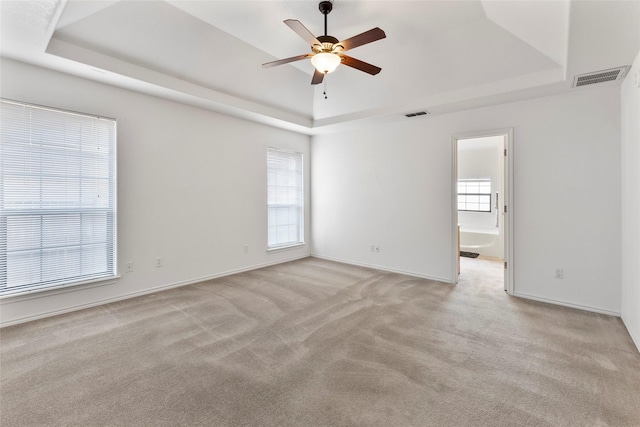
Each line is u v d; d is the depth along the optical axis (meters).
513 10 2.42
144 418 1.67
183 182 4.04
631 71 2.65
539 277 3.57
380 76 3.93
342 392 1.90
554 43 2.67
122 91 3.46
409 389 1.92
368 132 5.16
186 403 1.79
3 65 2.72
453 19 2.87
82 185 3.21
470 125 4.06
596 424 1.62
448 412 1.72
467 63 3.34
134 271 3.61
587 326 2.86
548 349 2.42
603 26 2.02
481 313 3.17
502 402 1.80
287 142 5.51
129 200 3.54
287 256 5.61
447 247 4.32
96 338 2.59
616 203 3.12
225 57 3.49
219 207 4.48
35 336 2.61
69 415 1.69
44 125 2.96
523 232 3.67
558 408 1.75
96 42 2.85
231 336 2.64
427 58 3.46
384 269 5.00
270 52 3.52
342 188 5.54
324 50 2.42
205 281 4.29
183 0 2.63
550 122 3.47
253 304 3.41
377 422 1.64
